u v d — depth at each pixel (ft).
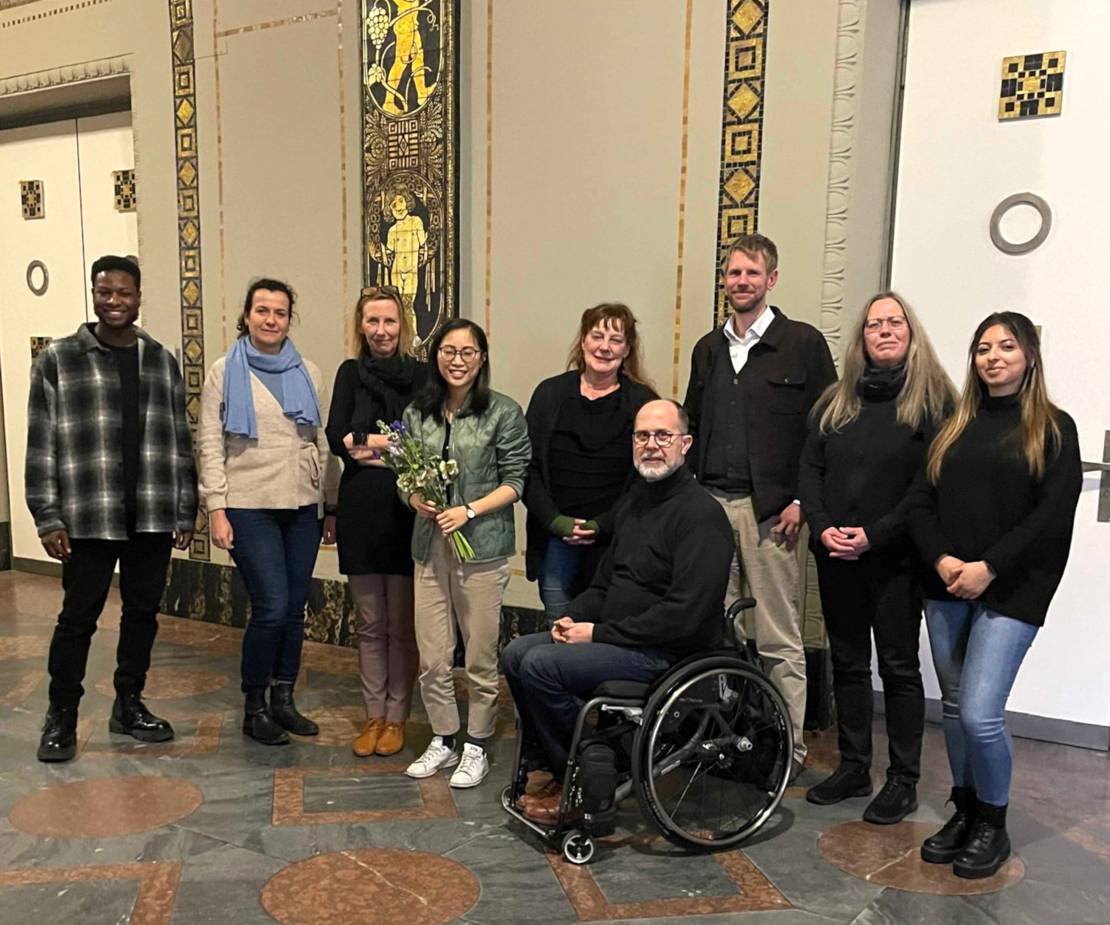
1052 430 7.86
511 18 12.84
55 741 10.48
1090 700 11.19
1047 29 10.80
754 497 9.93
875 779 10.21
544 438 10.18
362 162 13.99
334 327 14.66
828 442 9.43
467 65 13.25
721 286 11.82
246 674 11.05
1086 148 10.74
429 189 13.42
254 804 9.49
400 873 8.23
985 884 8.13
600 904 7.78
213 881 8.07
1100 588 11.05
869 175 11.34
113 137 17.58
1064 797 9.87
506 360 13.51
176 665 13.82
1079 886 8.12
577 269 12.80
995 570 7.85
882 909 7.74
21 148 18.75
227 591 15.85
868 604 9.38
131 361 10.44
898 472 9.01
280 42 14.47
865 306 9.28
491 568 9.77
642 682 8.48
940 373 9.16
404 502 10.29
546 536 10.31
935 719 12.03
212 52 15.08
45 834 8.85
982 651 8.07
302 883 8.05
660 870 8.32
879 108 11.32
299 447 10.89
